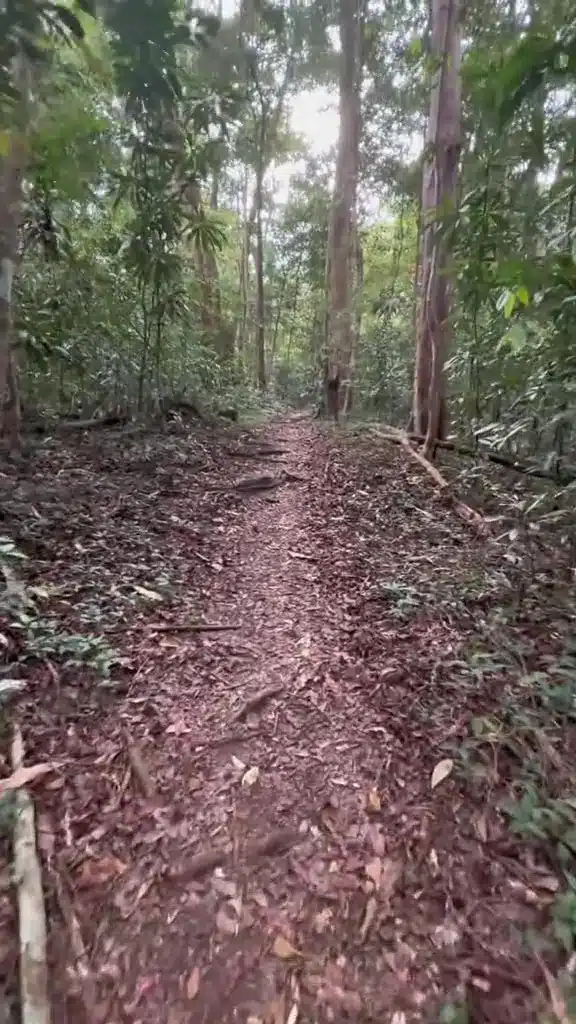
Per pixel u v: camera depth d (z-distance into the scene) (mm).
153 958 1490
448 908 1628
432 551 4273
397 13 10281
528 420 4293
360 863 1774
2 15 1479
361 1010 1382
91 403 8406
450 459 6762
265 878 1724
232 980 1446
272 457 7539
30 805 1873
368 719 2430
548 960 1479
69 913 1579
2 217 2123
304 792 2055
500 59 2484
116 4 1686
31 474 5449
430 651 2918
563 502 4016
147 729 2328
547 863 1757
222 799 2012
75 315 7078
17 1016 1326
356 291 12805
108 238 7527
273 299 22984
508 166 4723
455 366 6305
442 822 1918
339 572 3914
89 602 3207
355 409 12664
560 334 3469
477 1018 1354
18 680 2365
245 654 2922
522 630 3049
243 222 18422
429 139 6789
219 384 11430
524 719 2273
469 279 4879
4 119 1868
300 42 9867
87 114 4062
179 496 5445
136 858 1767
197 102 4312
